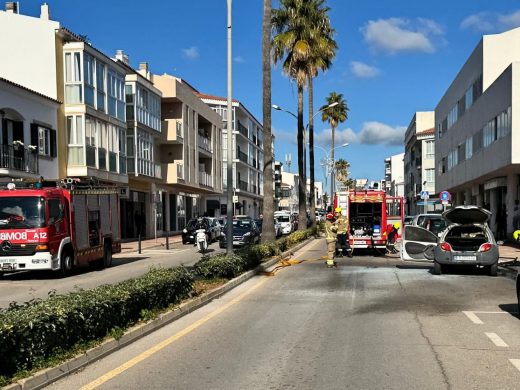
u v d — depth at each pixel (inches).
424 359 257.3
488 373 234.4
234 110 2682.1
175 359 259.6
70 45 1155.9
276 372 237.0
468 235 605.6
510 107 936.9
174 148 1801.2
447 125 1743.4
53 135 1099.9
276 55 1296.8
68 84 1154.7
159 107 1651.1
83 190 711.7
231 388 215.2
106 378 229.1
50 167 1083.9
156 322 328.2
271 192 876.6
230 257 563.2
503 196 1272.1
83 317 261.3
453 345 285.6
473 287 514.0
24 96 995.9
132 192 1526.8
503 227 1141.1
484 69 1235.2
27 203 620.1
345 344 288.5
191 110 1925.4
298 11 1273.4
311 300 439.8
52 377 223.1
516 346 283.4
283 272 650.8
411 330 323.3
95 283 593.6
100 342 270.7
